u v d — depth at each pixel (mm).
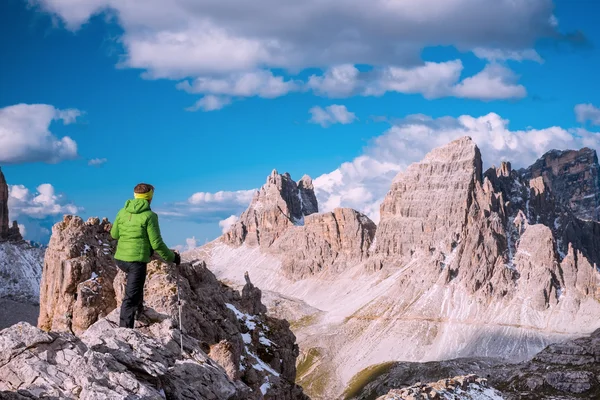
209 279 77375
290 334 95500
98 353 29938
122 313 34844
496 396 117125
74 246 68875
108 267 69375
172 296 58438
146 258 35031
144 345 33812
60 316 65000
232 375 53156
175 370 33531
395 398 95375
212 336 59281
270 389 70562
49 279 68750
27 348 28875
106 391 27203
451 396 105250
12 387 27609
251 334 85062
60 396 27234
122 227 35031
